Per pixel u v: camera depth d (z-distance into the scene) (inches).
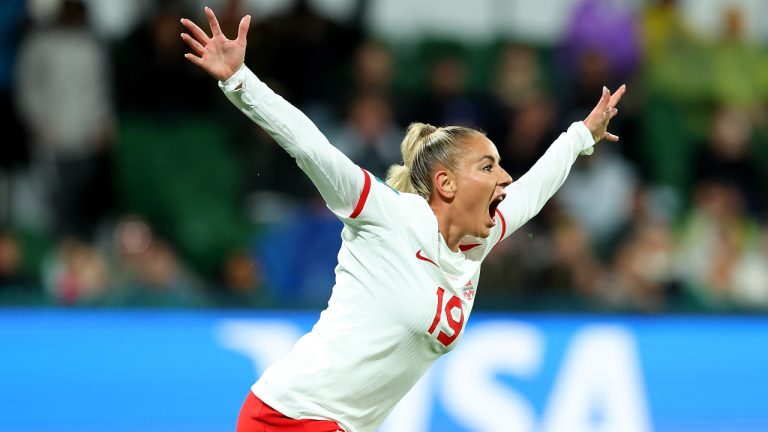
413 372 574.6
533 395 1078.4
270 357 1032.8
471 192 568.7
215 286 1224.8
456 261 571.8
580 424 1085.8
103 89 1279.5
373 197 543.8
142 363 994.7
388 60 1398.9
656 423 1106.7
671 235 1362.0
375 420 585.6
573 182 1339.8
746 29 1620.3
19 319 976.9
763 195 1477.6
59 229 1250.0
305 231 1224.2
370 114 1263.5
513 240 1224.2
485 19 1545.3
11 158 1269.7
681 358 1130.7
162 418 987.9
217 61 519.2
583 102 1401.3
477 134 579.5
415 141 589.0
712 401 1128.8
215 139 1338.6
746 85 1574.8
